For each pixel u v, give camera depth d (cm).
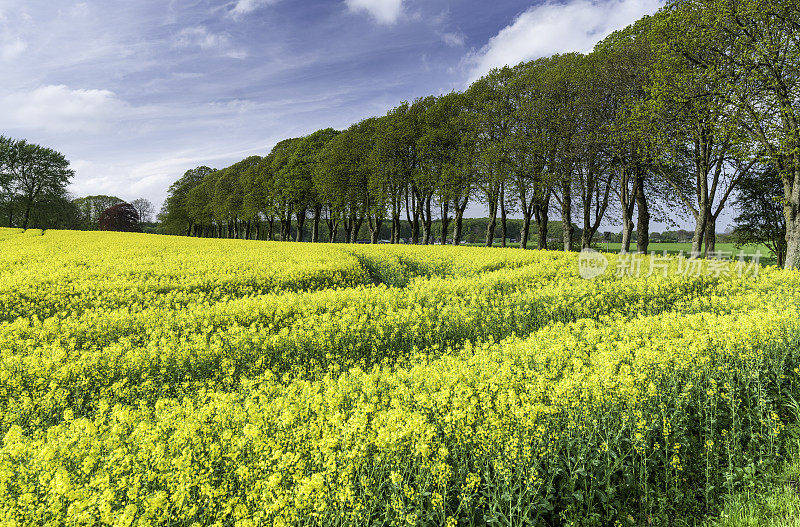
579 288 1142
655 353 575
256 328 845
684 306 1079
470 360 598
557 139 2730
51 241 3047
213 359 686
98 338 786
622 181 2602
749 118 1719
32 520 309
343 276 1602
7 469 344
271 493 314
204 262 1742
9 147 6022
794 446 471
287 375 607
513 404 431
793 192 1633
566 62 2791
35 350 679
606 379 489
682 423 499
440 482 346
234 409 464
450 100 3538
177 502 307
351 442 379
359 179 4281
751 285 1250
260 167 5781
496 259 1888
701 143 2027
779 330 681
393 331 809
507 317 930
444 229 3819
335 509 323
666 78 1977
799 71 1536
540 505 368
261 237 7525
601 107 2462
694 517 402
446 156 3544
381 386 531
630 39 2492
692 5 1809
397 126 3759
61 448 378
